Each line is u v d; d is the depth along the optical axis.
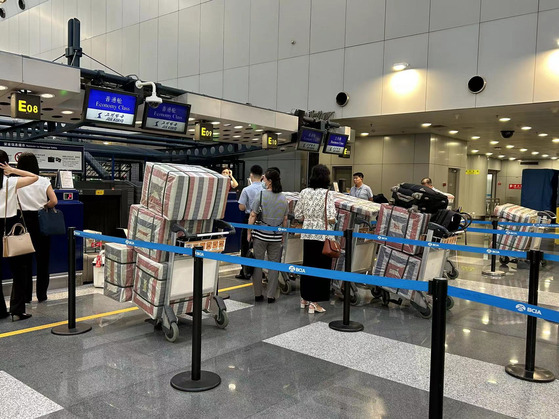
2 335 4.57
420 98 11.35
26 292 5.19
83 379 3.58
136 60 17.98
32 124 11.68
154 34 17.31
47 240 5.68
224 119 9.70
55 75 6.95
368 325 5.16
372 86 12.12
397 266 5.76
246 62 14.66
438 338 2.36
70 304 4.70
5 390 3.37
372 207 6.18
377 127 14.22
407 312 5.73
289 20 13.65
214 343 4.48
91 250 7.16
